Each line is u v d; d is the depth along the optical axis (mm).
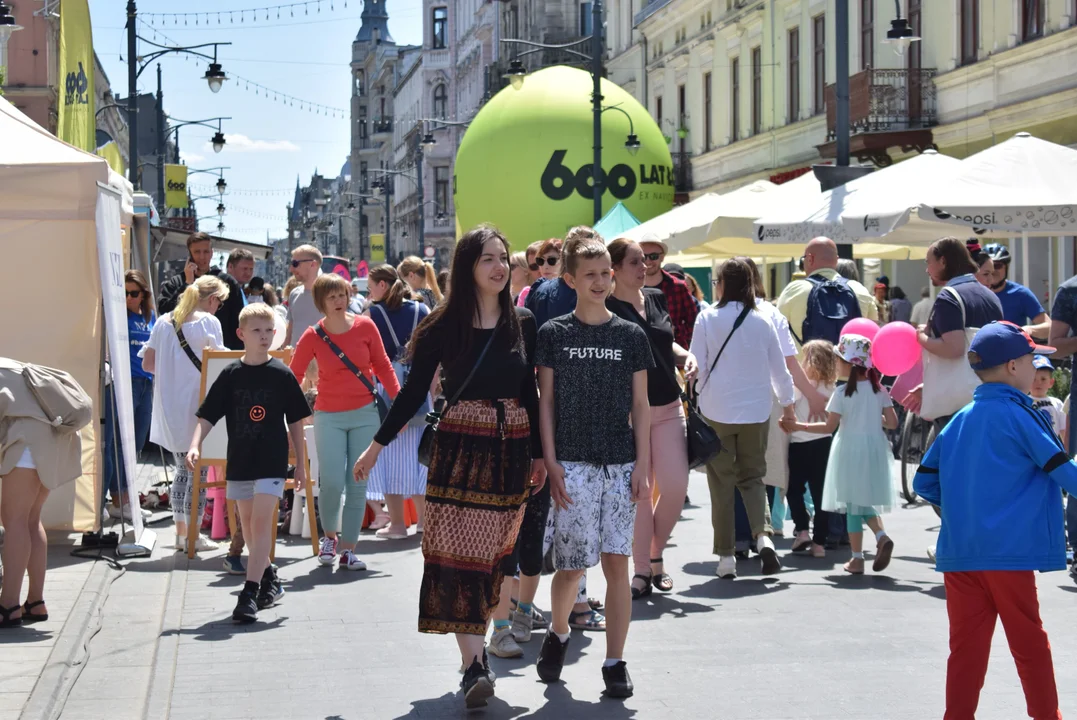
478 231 6344
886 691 6461
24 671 6648
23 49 44656
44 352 10484
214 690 6582
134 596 8781
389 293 11422
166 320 10680
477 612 6172
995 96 24844
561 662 6754
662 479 8695
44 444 7660
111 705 6270
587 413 6492
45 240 10469
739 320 9359
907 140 26922
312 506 10430
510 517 6293
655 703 6320
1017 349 5480
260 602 8508
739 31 38156
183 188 43219
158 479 14820
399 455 11164
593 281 6512
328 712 6219
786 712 6137
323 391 9945
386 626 8000
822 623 7953
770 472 10281
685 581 9336
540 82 33312
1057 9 22844
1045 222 11891
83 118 16188
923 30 27547
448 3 97000
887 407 9461
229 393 8469
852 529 9477
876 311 11477
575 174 32000
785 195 16828
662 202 33312
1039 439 5363
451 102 96938
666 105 45656
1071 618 7918
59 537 10836
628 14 50562
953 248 9578
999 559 5312
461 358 6281
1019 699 6258
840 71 18922
